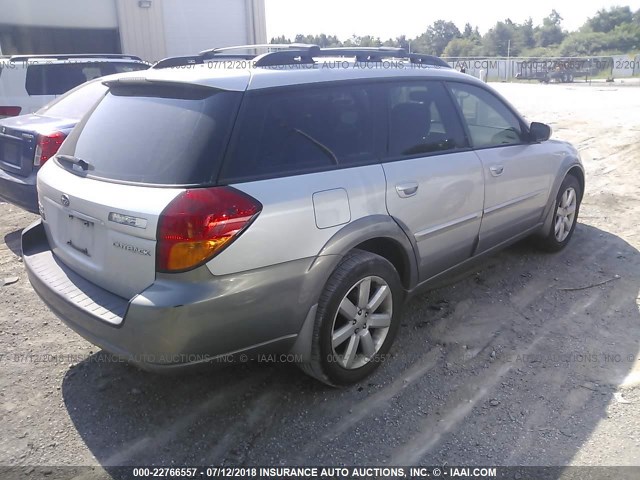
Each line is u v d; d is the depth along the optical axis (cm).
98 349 375
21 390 331
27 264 336
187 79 289
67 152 338
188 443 288
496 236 439
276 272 277
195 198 256
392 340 350
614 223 612
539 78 3656
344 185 309
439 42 10812
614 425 295
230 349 274
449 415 306
